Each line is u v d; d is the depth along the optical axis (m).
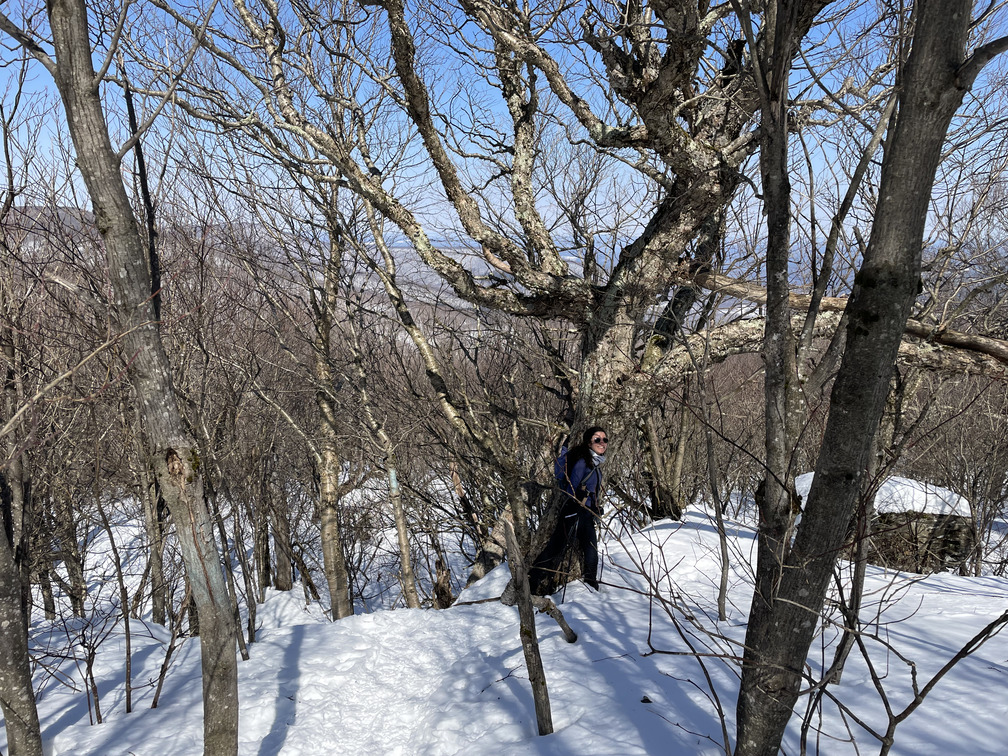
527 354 9.14
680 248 6.16
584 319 6.58
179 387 6.18
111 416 7.30
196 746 3.98
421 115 6.01
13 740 3.58
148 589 9.70
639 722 3.33
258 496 9.40
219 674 3.44
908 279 1.83
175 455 3.27
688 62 4.75
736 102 5.50
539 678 3.52
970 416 9.30
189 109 5.91
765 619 2.33
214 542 3.42
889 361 1.89
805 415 2.54
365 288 8.94
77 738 4.12
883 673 3.48
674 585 5.63
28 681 3.63
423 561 12.48
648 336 6.92
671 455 9.61
